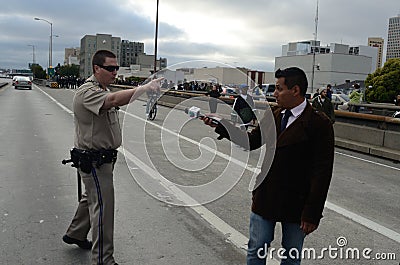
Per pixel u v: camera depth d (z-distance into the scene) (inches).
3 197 229.9
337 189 284.4
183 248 171.6
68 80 2443.4
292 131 115.3
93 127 137.9
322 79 3129.9
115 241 175.9
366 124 503.5
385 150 438.3
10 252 161.9
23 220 195.9
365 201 256.8
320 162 112.3
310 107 116.7
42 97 1305.4
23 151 369.4
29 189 247.4
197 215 212.7
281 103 117.3
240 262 160.7
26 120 624.7
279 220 117.2
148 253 165.6
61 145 408.2
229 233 189.6
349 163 396.5
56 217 201.3
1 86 1991.9
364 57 3166.8
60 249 166.2
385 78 1814.7
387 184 307.6
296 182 116.0
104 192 140.6
